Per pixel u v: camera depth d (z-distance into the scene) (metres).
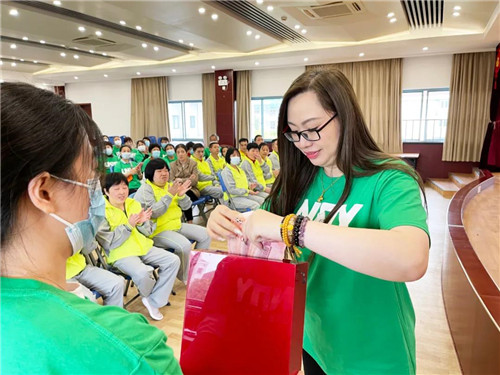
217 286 0.62
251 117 9.27
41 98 0.39
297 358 0.59
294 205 0.88
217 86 9.15
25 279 0.38
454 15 5.34
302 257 0.82
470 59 7.08
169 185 3.11
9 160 0.35
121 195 2.35
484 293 1.68
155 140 9.16
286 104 0.75
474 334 1.69
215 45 7.18
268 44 7.14
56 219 0.41
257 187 4.65
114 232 2.29
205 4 4.67
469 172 7.46
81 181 0.42
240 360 0.59
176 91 10.08
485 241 3.32
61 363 0.34
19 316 0.35
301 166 0.86
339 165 0.73
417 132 7.89
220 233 0.69
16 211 0.37
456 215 3.03
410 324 0.81
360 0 4.61
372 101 7.89
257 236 0.62
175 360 0.42
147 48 7.29
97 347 0.35
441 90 7.54
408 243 0.52
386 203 0.65
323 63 8.14
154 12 5.00
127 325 0.40
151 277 2.37
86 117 0.45
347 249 0.52
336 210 0.75
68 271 2.02
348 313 0.77
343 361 0.80
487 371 1.50
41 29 5.75
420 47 6.66
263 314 0.58
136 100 10.38
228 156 4.78
